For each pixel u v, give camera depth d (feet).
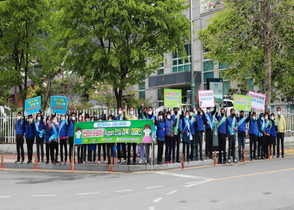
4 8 68.28
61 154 56.29
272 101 106.73
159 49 65.00
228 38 71.72
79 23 62.44
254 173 42.91
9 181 44.62
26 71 76.13
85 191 36.45
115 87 63.77
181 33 63.77
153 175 45.27
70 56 63.46
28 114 57.31
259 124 59.72
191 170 48.57
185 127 53.98
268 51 68.49
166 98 53.57
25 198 33.96
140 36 64.18
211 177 41.37
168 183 38.65
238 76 79.61
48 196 34.60
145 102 112.37
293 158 60.03
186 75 121.29
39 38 73.87
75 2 59.93
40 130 56.18
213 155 56.24
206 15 119.03
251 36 70.08
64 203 31.14
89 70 61.00
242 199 29.63
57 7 63.26
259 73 84.12
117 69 65.26
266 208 26.73
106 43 73.36
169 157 53.88
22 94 75.20
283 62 77.00
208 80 66.54
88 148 55.16
